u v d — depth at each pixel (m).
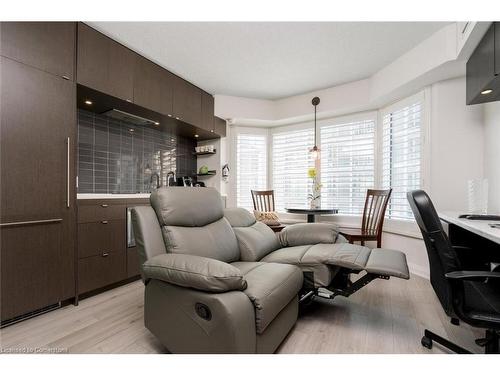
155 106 2.83
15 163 1.70
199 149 4.10
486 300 1.17
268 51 2.68
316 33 2.38
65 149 1.98
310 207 3.81
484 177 2.39
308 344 1.49
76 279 2.06
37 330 1.66
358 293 2.27
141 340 1.54
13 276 1.70
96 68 2.22
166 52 2.67
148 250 1.46
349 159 3.72
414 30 2.32
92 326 1.71
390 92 2.95
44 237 1.86
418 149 2.84
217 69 3.07
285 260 1.87
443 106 2.60
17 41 1.71
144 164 3.41
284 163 4.32
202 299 1.13
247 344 1.11
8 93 1.67
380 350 1.43
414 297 2.18
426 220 1.15
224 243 1.81
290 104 3.98
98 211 2.25
